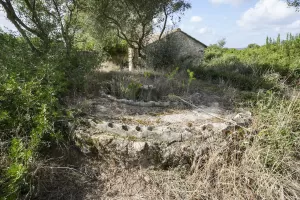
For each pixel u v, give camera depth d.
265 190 2.57
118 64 10.95
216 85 5.47
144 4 8.12
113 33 9.87
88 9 7.62
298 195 2.58
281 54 8.66
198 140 2.99
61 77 3.75
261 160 2.81
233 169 2.76
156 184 2.81
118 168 2.99
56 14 5.17
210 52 18.59
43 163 2.73
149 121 3.43
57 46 4.30
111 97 4.23
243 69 7.03
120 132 3.04
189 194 2.66
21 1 5.07
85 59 4.79
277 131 2.99
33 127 2.96
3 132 2.79
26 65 3.65
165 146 2.91
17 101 2.91
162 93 4.61
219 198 2.64
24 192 2.54
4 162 2.57
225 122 3.33
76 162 3.06
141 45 9.38
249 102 4.05
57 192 2.69
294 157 2.96
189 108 3.95
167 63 8.48
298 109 3.46
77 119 3.25
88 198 2.66
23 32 4.61
